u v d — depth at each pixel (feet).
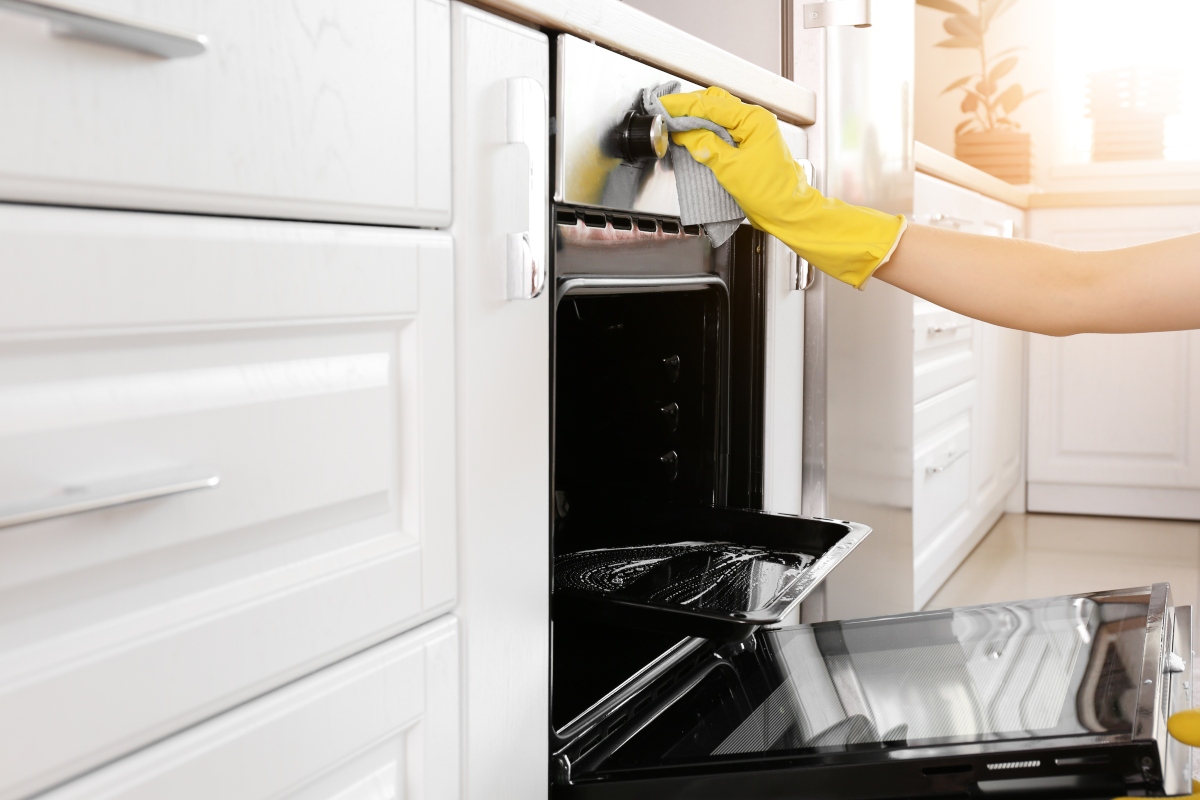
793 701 2.96
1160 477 9.84
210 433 1.64
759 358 4.03
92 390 1.47
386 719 2.02
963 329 7.73
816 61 4.54
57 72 1.37
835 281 4.51
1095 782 2.43
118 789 1.51
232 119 1.63
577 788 2.67
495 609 2.35
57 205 1.40
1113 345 9.84
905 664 3.11
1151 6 11.04
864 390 4.93
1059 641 3.08
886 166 4.95
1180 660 2.98
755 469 4.06
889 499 5.36
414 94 2.02
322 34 1.79
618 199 2.75
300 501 1.82
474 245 2.22
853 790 2.57
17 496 1.38
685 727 2.90
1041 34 11.18
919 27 11.46
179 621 1.59
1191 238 2.73
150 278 1.51
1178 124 10.96
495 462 2.33
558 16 2.43
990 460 9.02
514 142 2.31
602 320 3.76
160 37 1.40
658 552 3.35
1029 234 10.05
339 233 1.86
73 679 1.43
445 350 2.14
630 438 3.84
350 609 1.92
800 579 2.79
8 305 1.33
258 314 1.69
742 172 2.84
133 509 1.52
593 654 3.05
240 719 1.71
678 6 4.82
